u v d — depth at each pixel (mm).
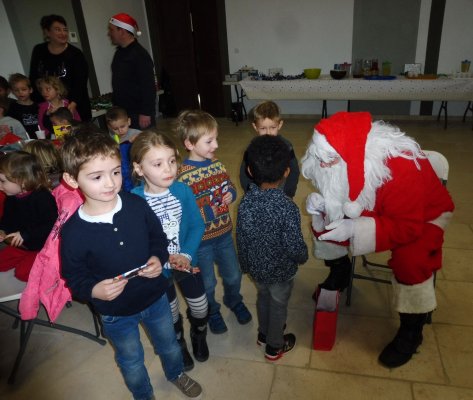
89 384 1601
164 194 1330
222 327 1789
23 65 4242
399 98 4883
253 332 1797
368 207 1400
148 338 1807
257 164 1235
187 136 1457
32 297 1445
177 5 5902
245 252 1368
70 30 4512
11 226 1692
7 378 1656
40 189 1640
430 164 1420
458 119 5449
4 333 1928
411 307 1449
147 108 3246
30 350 1799
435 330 1725
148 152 1212
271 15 5641
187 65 6258
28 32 4172
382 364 1571
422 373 1523
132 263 1149
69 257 1074
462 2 4895
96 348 1791
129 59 3137
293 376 1554
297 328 1805
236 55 6023
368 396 1445
